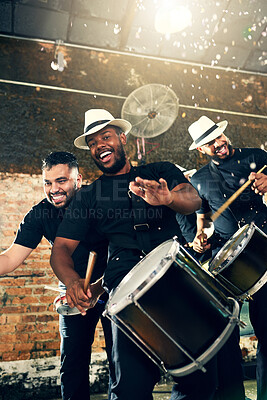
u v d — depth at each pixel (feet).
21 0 12.95
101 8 13.48
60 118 13.53
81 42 14.25
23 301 11.95
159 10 13.79
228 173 9.53
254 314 7.04
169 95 13.03
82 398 7.59
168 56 15.17
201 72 15.43
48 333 11.90
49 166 7.78
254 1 14.07
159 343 4.78
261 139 15.49
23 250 7.79
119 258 5.82
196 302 4.73
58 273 5.92
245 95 15.74
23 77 13.48
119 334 5.39
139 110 12.99
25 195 12.74
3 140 12.87
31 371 11.51
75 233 6.26
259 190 7.85
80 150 13.52
